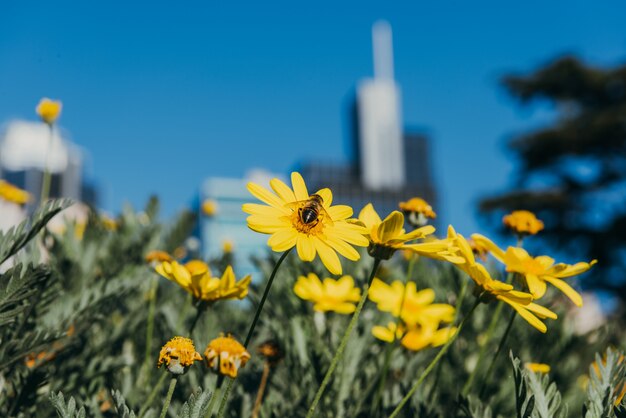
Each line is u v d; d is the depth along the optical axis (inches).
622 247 240.8
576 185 264.1
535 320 14.9
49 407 16.6
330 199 15.9
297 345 20.2
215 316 24.2
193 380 19.2
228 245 35.4
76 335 18.3
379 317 24.7
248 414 18.5
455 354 24.0
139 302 25.0
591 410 14.1
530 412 13.9
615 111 259.0
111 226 34.0
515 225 19.9
